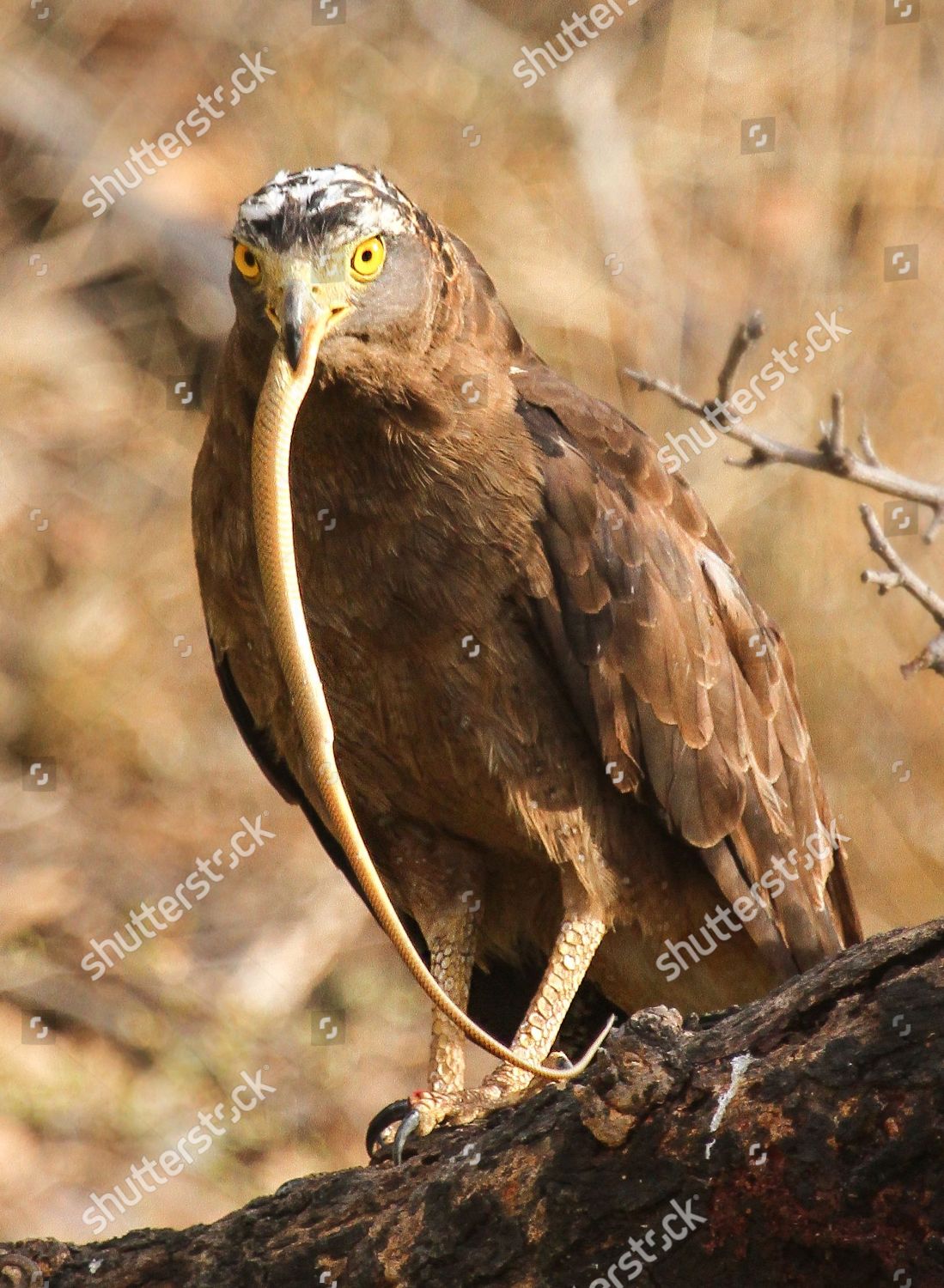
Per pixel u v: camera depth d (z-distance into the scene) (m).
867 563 13.25
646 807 7.15
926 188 14.21
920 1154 4.19
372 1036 12.42
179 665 14.34
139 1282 5.25
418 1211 4.94
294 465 6.59
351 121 15.41
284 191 6.23
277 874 13.34
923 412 13.60
